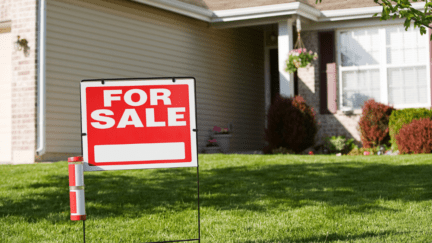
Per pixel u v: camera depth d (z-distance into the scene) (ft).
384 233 14.25
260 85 55.16
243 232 14.88
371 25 45.11
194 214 17.72
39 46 33.91
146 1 40.78
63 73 35.29
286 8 42.47
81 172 10.21
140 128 11.09
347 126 45.37
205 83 47.24
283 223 15.97
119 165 10.98
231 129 49.96
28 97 34.06
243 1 45.52
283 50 43.88
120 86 11.10
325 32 46.44
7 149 35.14
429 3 15.20
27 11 34.27
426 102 43.68
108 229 15.67
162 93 11.20
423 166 26.96
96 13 37.78
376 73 45.32
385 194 20.35
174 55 44.29
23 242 14.21
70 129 35.76
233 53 51.24
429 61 43.52
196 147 11.21
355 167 27.25
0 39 35.81
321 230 14.89
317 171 26.22
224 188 22.38
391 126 40.06
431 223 15.48
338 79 46.52
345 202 19.15
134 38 40.78
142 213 18.06
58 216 17.49
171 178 24.95
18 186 22.80
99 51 37.91
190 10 44.21
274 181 23.84
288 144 41.37
